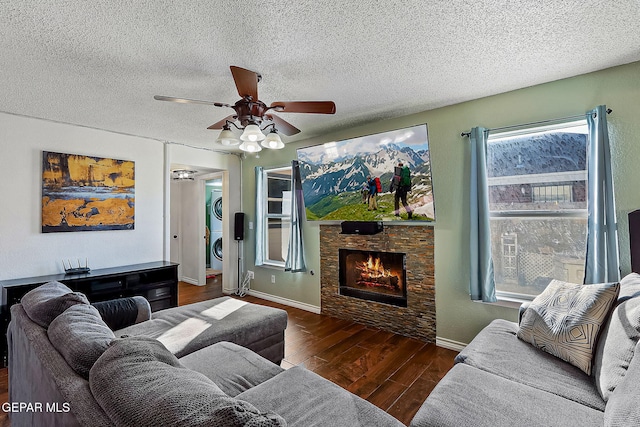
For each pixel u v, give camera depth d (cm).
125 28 174
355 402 139
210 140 423
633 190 222
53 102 282
